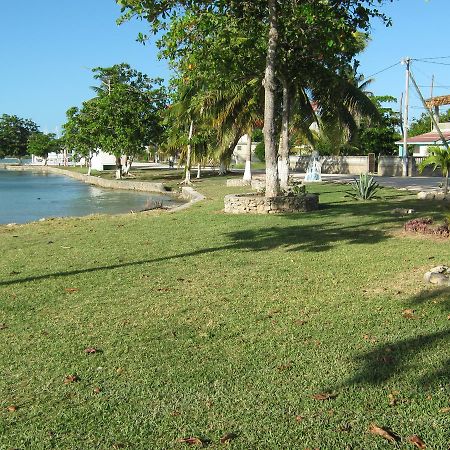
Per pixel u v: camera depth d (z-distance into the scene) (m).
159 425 3.63
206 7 12.41
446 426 3.49
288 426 3.57
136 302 6.42
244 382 4.22
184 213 15.95
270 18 13.77
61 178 55.03
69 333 5.40
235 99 22.45
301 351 4.78
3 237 12.48
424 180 30.78
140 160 89.12
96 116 41.91
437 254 8.55
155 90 41.09
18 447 3.42
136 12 11.40
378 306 5.98
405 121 36.81
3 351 4.96
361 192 18.11
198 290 6.88
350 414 3.69
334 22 12.71
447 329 5.18
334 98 22.22
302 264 8.22
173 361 4.65
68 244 10.93
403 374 4.25
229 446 3.37
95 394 4.09
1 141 102.00
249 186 27.41
